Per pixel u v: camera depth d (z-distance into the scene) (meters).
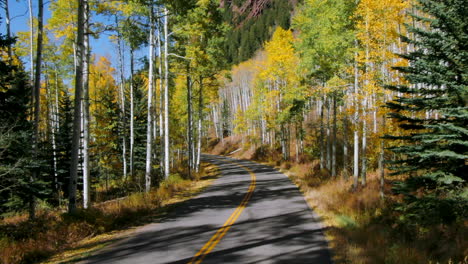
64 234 9.68
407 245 8.03
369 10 14.38
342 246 8.09
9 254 7.80
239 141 66.69
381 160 14.62
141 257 7.64
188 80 25.70
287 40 29.58
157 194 16.36
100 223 10.77
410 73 10.70
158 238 9.35
